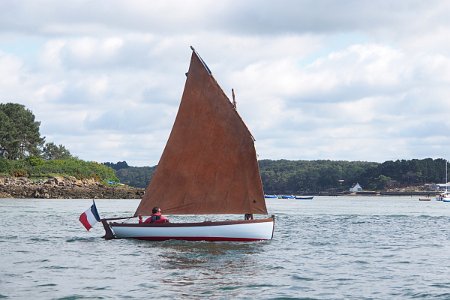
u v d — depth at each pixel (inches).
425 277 1237.7
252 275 1232.2
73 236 1967.3
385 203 7815.0
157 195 1761.8
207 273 1245.7
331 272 1284.4
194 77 1722.4
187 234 1740.9
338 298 1038.4
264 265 1357.0
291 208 5098.4
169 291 1072.2
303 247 1713.8
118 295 1037.8
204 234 1733.5
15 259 1424.7
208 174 1726.1
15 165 7096.5
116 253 1519.4
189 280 1170.0
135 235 1779.0
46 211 3501.5
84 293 1050.1
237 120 1702.8
